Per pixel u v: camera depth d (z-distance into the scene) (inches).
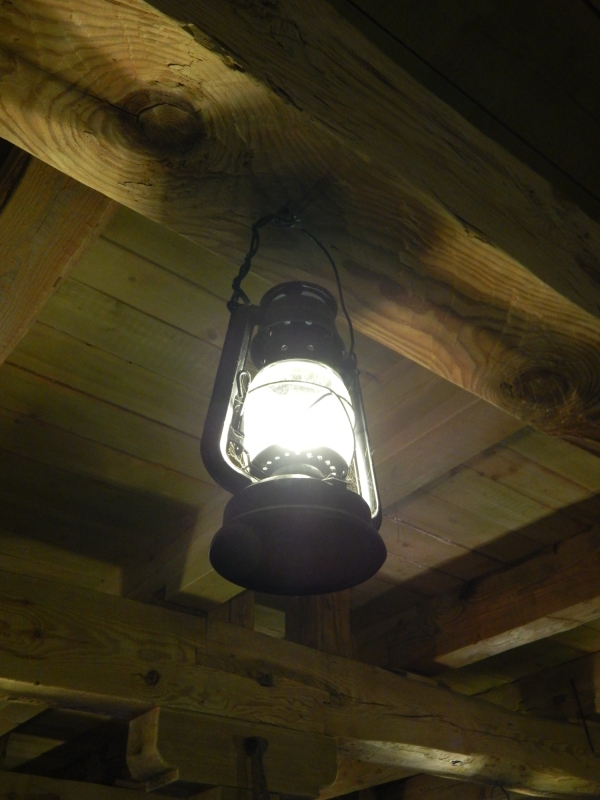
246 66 35.4
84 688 80.4
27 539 104.4
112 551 108.8
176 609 99.9
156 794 86.4
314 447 43.1
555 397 54.4
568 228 54.4
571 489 104.1
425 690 112.3
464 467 101.0
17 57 33.8
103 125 36.9
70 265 58.9
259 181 40.4
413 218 43.1
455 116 51.0
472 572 122.0
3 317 61.9
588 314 48.6
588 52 60.1
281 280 47.3
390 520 110.6
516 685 156.9
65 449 91.5
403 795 173.9
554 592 109.9
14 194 54.6
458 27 57.0
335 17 44.7
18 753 163.9
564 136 64.7
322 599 110.0
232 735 87.6
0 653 76.9
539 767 119.2
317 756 93.0
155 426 90.6
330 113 39.2
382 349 83.9
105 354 82.4
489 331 49.9
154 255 74.9
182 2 34.0
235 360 43.7
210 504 99.6
